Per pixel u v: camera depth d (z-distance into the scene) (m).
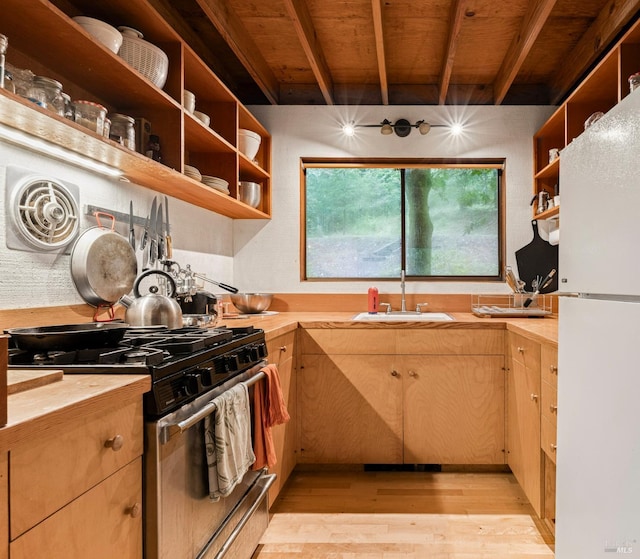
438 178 3.17
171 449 1.09
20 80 1.21
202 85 2.29
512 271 3.05
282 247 3.18
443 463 2.51
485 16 2.32
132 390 0.94
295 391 2.51
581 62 2.55
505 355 2.47
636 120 0.95
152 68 1.67
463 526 1.94
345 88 3.17
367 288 3.14
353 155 3.14
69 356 1.10
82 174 1.68
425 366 2.52
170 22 2.26
